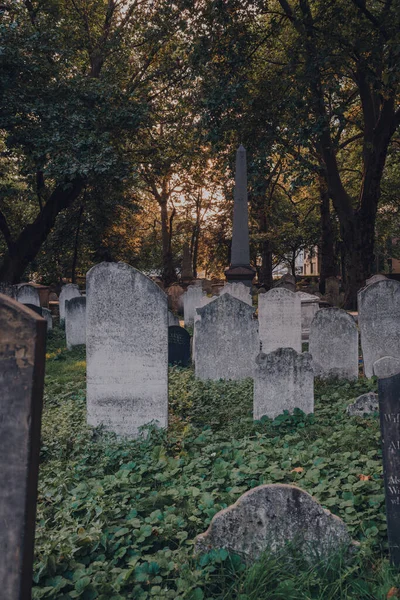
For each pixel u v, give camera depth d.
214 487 5.34
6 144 18.62
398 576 3.80
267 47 20.77
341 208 21.44
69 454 6.85
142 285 7.36
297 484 5.16
